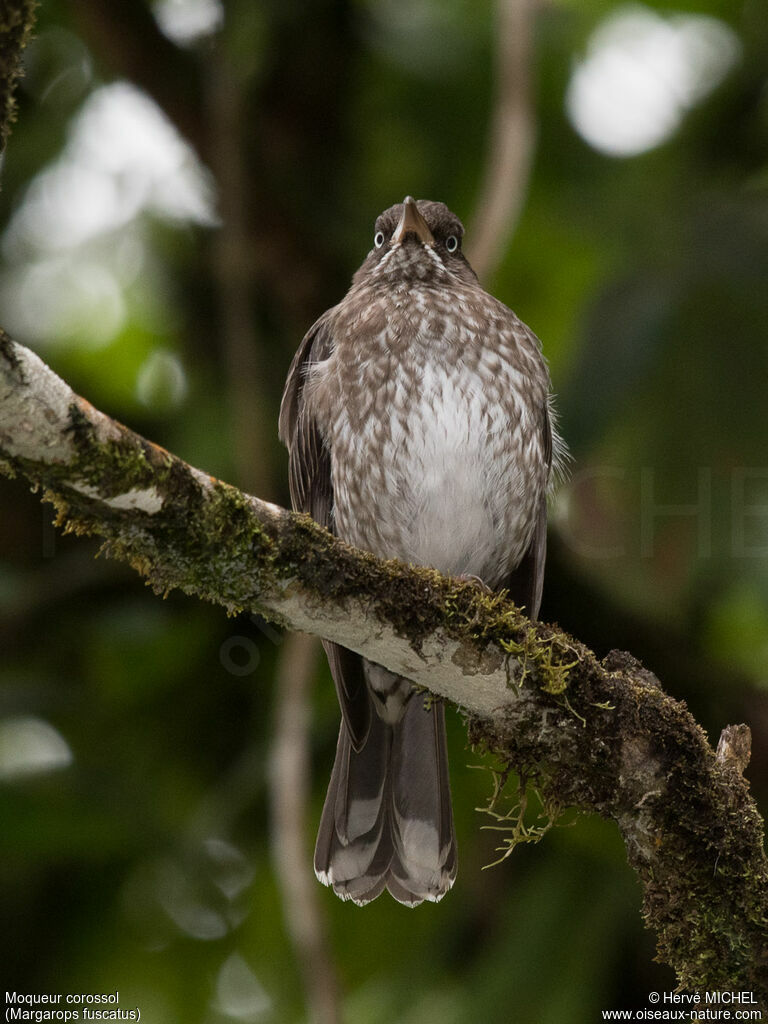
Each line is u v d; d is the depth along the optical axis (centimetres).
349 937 1120
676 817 631
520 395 937
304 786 905
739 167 1273
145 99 1173
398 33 1254
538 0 1019
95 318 1316
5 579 1132
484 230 993
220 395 1234
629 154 1284
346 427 931
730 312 1006
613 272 1059
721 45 1304
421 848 852
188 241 1284
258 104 1229
